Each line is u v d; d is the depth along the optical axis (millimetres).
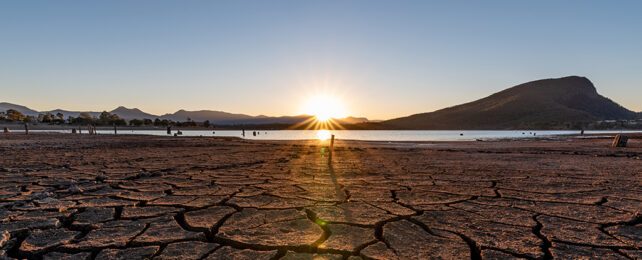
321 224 3213
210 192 4773
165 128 140000
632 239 2770
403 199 4328
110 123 142375
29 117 144500
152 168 7605
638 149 14945
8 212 3602
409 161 9656
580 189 5031
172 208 3834
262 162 9305
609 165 8516
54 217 3406
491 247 2588
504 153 13203
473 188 5125
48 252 2500
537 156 11609
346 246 2617
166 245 2645
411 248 2580
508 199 4332
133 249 2541
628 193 4730
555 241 2725
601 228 3076
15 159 9688
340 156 11609
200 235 2879
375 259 2367
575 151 13953
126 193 4695
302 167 8016
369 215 3535
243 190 4930
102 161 9180
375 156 11648
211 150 14344
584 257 2391
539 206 3941
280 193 4719
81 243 2664
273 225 3174
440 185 5406
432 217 3453
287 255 2451
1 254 2492
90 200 4234
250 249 2570
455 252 2498
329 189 5035
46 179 5957
